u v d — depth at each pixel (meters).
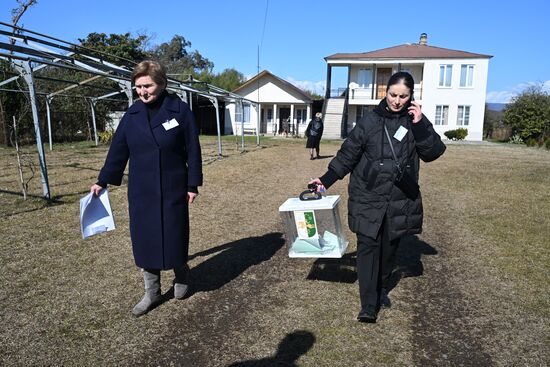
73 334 2.88
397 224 2.93
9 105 16.33
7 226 5.34
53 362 2.57
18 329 2.92
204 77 45.31
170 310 3.25
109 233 5.16
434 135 2.88
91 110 19.91
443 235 5.32
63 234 5.06
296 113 36.25
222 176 9.90
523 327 3.03
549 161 14.93
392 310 3.27
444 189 8.75
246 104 34.78
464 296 3.53
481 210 6.74
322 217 3.39
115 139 3.14
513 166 13.12
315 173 10.92
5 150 15.04
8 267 4.01
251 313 3.21
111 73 9.67
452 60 31.55
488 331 2.97
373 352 2.70
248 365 2.56
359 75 33.59
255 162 13.06
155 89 2.97
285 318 3.14
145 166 3.02
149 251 3.07
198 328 2.99
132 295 3.47
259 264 4.23
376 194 2.92
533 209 6.82
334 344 2.79
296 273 4.01
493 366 2.56
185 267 3.35
